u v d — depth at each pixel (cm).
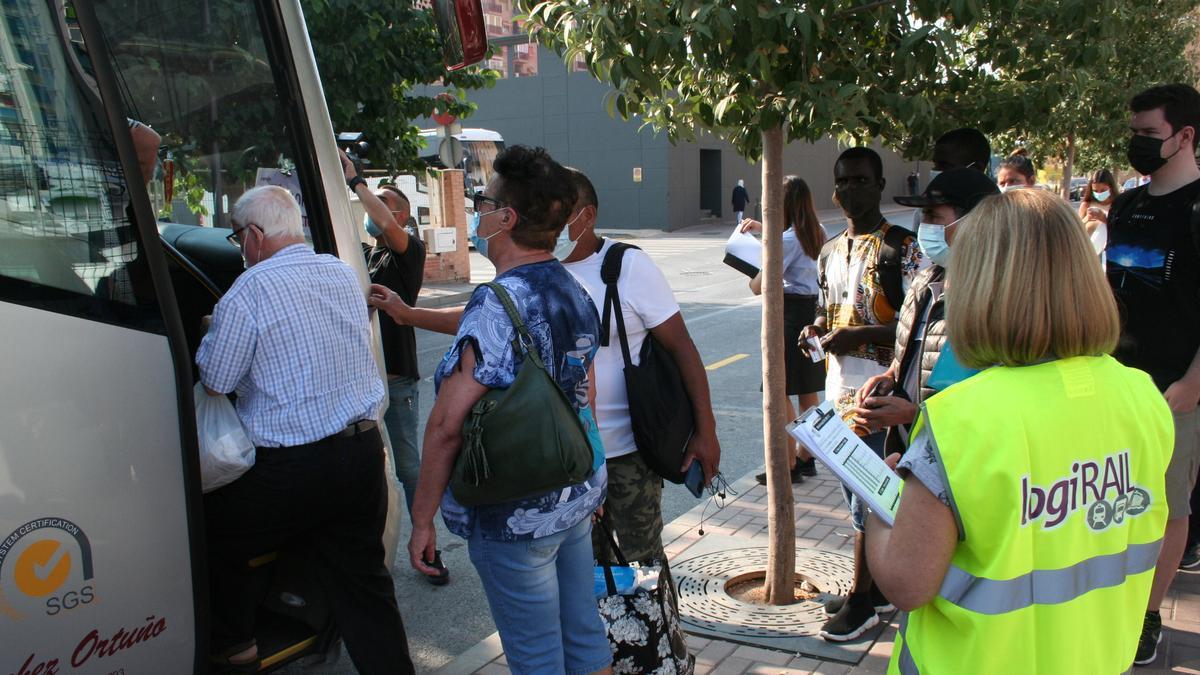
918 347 331
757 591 446
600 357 335
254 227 310
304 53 354
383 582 339
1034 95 385
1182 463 339
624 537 344
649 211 3547
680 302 1631
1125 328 354
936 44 327
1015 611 168
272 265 303
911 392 333
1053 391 170
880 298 400
